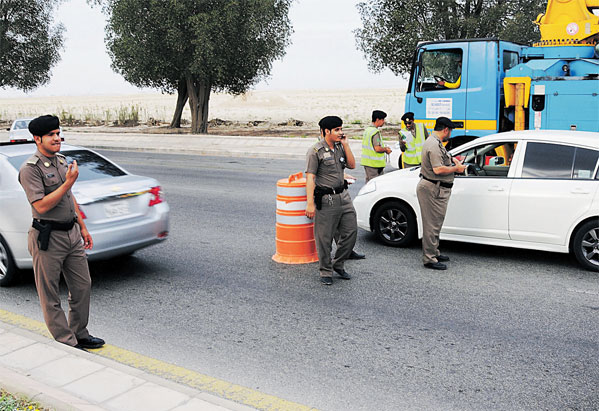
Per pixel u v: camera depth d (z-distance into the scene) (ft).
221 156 76.84
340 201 22.50
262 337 17.99
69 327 16.98
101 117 178.40
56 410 12.07
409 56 82.48
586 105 35.45
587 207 23.30
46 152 15.55
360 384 14.85
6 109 290.97
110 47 108.06
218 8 97.09
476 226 25.70
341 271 23.70
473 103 39.34
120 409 12.64
